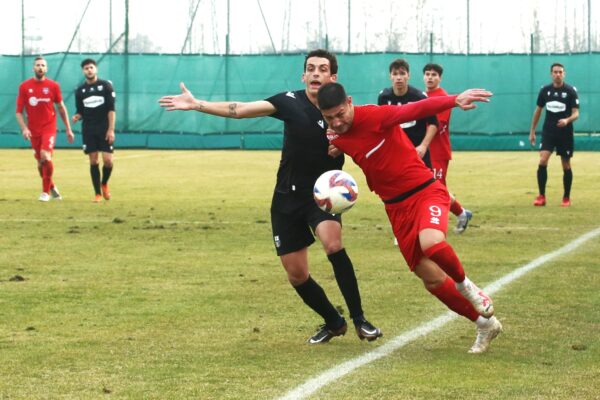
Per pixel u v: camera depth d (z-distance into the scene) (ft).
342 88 45.65
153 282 66.49
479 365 43.50
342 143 47.14
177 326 52.54
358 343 48.67
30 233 93.15
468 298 45.19
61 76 266.77
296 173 49.47
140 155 237.86
